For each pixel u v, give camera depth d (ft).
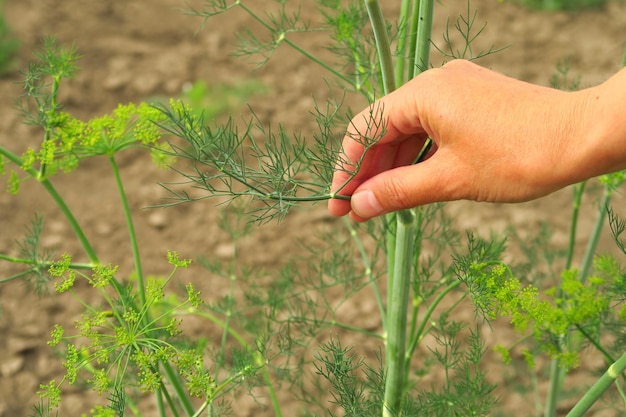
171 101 2.08
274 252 3.99
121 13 5.49
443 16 5.70
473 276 2.10
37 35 5.18
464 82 1.90
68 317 3.63
